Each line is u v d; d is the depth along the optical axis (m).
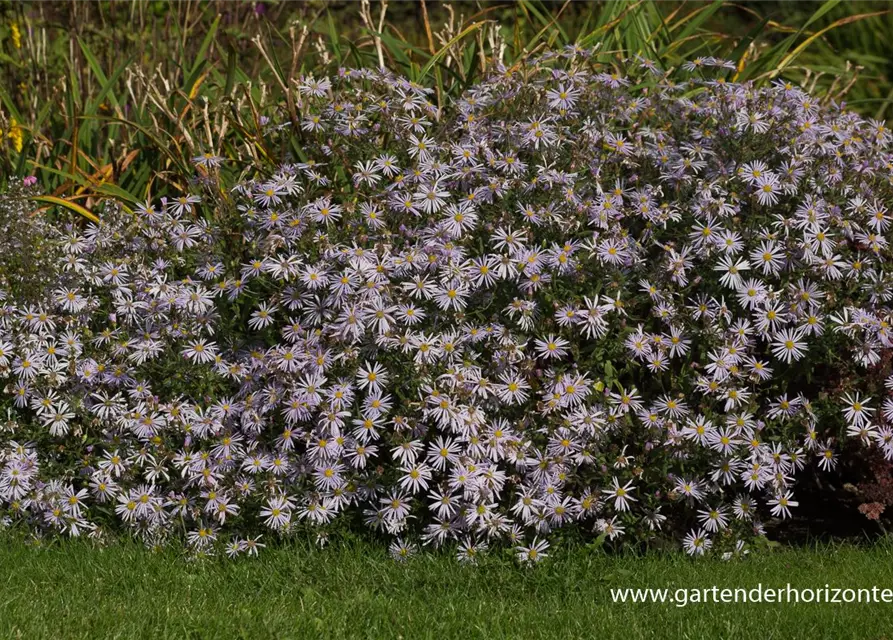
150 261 5.24
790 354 4.76
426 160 5.12
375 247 4.80
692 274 5.00
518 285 4.81
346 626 4.10
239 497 4.89
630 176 5.31
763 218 4.93
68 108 6.77
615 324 4.84
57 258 5.22
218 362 5.02
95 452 5.19
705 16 7.40
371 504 4.87
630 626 4.06
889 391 4.95
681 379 4.88
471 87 5.82
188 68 7.07
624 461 4.78
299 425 4.95
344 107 5.26
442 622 4.12
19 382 5.04
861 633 3.97
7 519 5.08
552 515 4.79
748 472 4.76
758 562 4.85
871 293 4.91
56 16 8.07
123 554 4.81
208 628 4.00
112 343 5.13
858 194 5.08
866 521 5.39
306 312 5.00
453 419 4.62
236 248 5.17
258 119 6.08
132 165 6.62
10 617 4.02
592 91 5.45
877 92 9.77
